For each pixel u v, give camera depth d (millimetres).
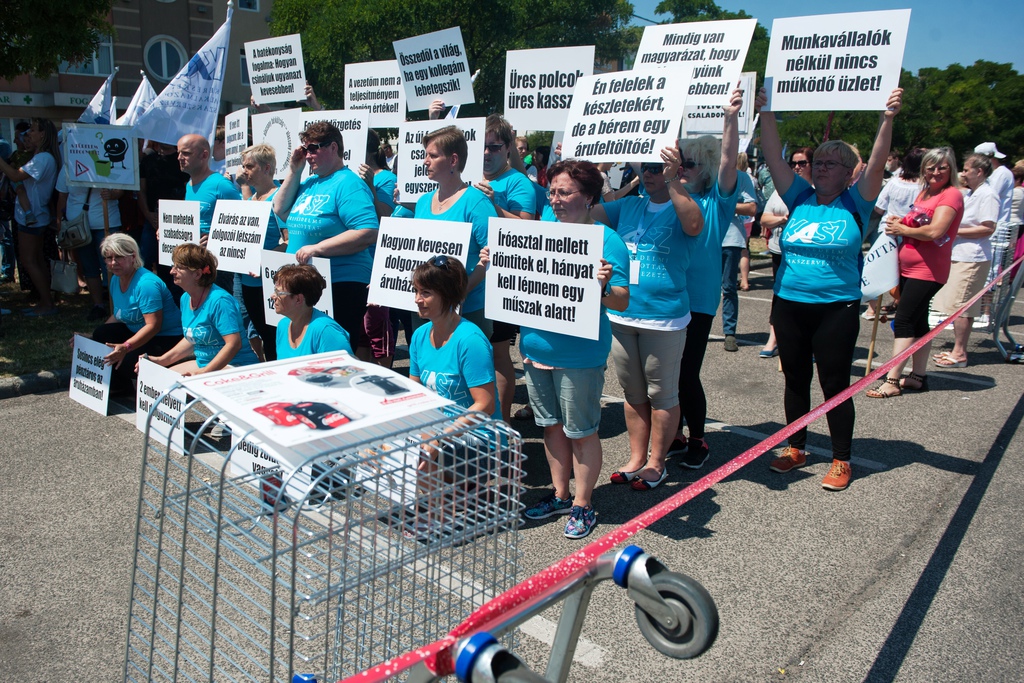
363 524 2213
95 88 29703
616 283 3645
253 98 7645
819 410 3043
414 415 2090
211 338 4898
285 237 5809
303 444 1868
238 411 1972
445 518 2246
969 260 6926
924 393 6340
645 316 4121
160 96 7613
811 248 4297
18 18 8016
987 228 6828
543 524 4004
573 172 3648
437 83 6281
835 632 3078
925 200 5898
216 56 7793
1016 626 3104
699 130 5719
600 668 2871
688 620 1545
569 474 4098
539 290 3676
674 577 1572
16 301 9219
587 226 3461
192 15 31375
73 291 8547
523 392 6344
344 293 4988
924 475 4621
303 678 2121
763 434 5398
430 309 3451
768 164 4520
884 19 3959
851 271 4281
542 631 3096
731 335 7719
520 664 1380
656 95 3928
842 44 4094
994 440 5203
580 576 1709
